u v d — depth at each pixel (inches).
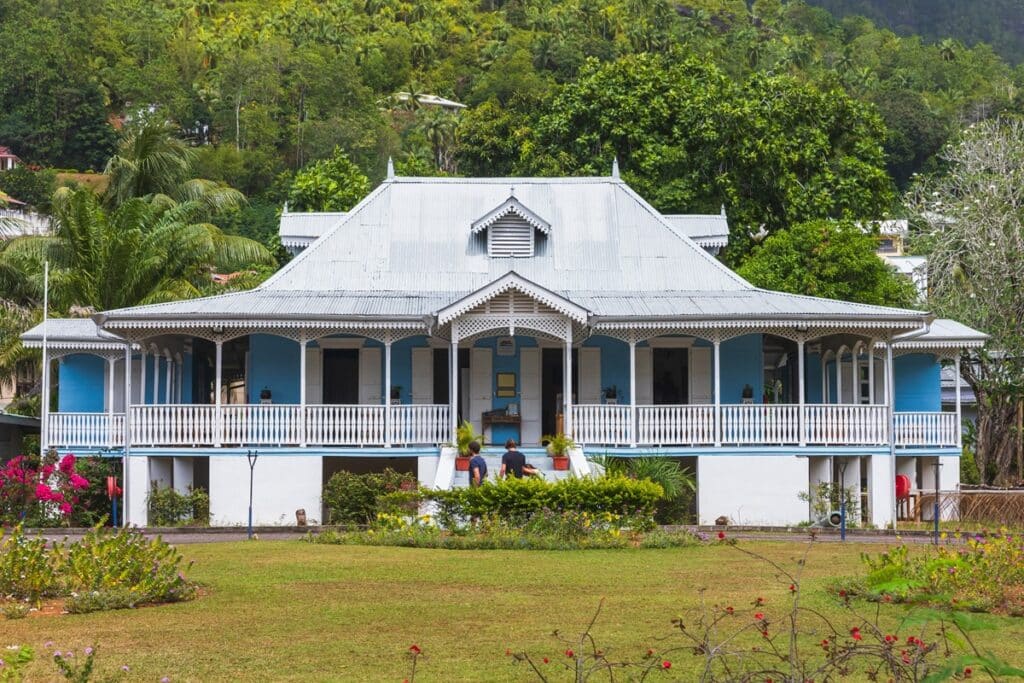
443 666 601.6
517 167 2539.4
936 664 543.5
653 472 1370.6
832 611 731.4
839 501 1429.6
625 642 650.8
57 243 2057.1
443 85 6998.0
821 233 1926.7
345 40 7229.3
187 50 6525.6
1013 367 1952.5
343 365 1585.9
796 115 2335.1
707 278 1606.8
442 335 1467.8
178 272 2054.6
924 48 7244.1
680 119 2309.3
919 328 1428.4
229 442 1440.7
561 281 1595.7
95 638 665.0
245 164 5152.6
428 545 1065.5
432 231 1653.5
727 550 1043.3
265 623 705.0
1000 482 1952.5
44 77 5246.1
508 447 1293.1
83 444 1499.8
